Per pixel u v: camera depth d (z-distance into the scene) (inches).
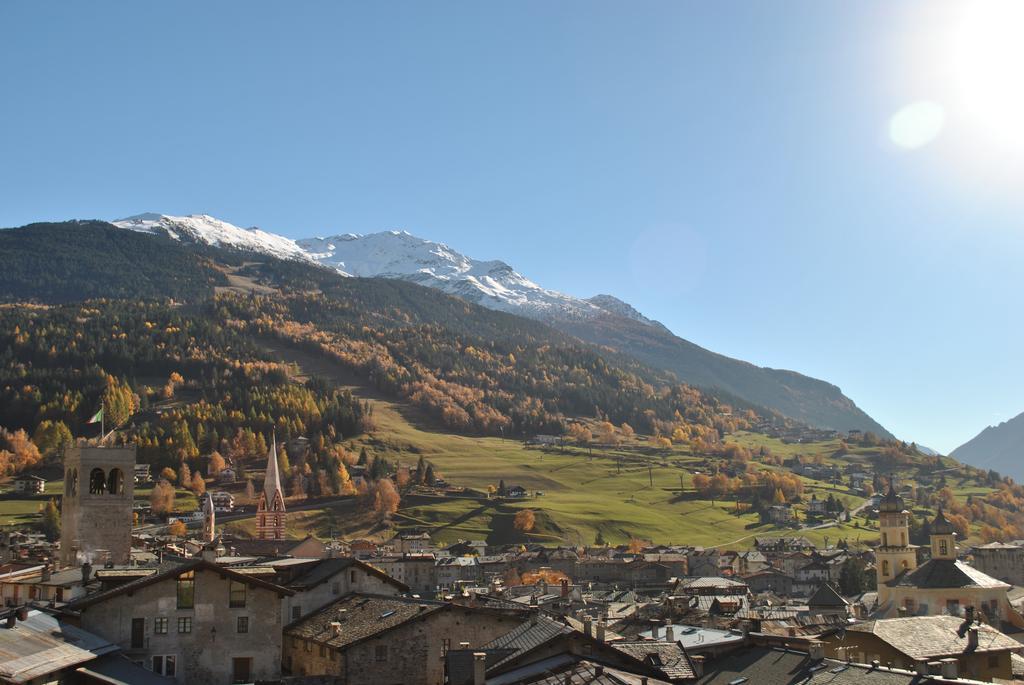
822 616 5935.0
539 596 7160.4
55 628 3046.3
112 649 3078.2
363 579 4288.9
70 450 5836.6
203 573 3341.5
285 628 3917.3
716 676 3016.7
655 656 3065.9
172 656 3272.6
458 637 3494.1
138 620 3262.8
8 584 3917.3
